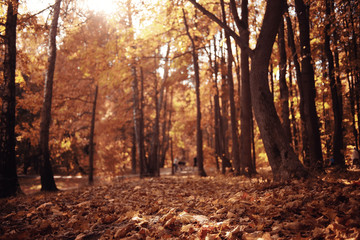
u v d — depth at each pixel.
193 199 5.96
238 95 19.25
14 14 9.80
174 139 43.59
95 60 16.75
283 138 6.80
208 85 17.92
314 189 4.94
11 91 9.84
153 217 4.52
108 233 3.82
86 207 5.56
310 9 11.46
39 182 23.69
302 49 9.87
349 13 9.70
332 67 11.38
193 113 31.12
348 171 8.03
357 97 12.70
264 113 6.98
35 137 15.08
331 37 12.10
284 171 6.53
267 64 7.18
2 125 9.62
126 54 16.22
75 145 27.98
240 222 3.71
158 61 21.19
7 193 9.35
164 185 8.98
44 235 4.03
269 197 4.72
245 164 12.30
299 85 12.61
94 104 21.75
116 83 17.42
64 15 12.38
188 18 15.61
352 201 3.53
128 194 7.11
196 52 16.83
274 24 6.95
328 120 15.70
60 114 19.81
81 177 26.95
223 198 5.69
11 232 4.03
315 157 9.38
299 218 3.49
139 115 22.67
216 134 23.23
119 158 19.97
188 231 3.60
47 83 11.98
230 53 14.86
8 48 9.88
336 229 2.83
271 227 3.28
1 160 9.49
